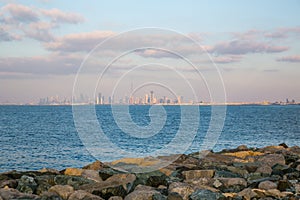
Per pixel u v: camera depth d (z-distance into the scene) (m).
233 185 10.43
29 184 9.89
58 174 11.52
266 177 11.59
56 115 81.50
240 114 93.75
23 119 64.25
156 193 9.05
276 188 10.16
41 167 18.98
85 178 10.89
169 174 11.90
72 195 8.97
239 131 41.09
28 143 28.44
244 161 14.50
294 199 8.95
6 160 20.84
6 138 32.47
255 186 10.41
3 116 76.31
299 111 118.06
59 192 9.24
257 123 55.69
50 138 32.09
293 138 34.44
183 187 9.49
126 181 10.26
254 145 28.86
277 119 68.19
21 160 20.88
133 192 9.17
